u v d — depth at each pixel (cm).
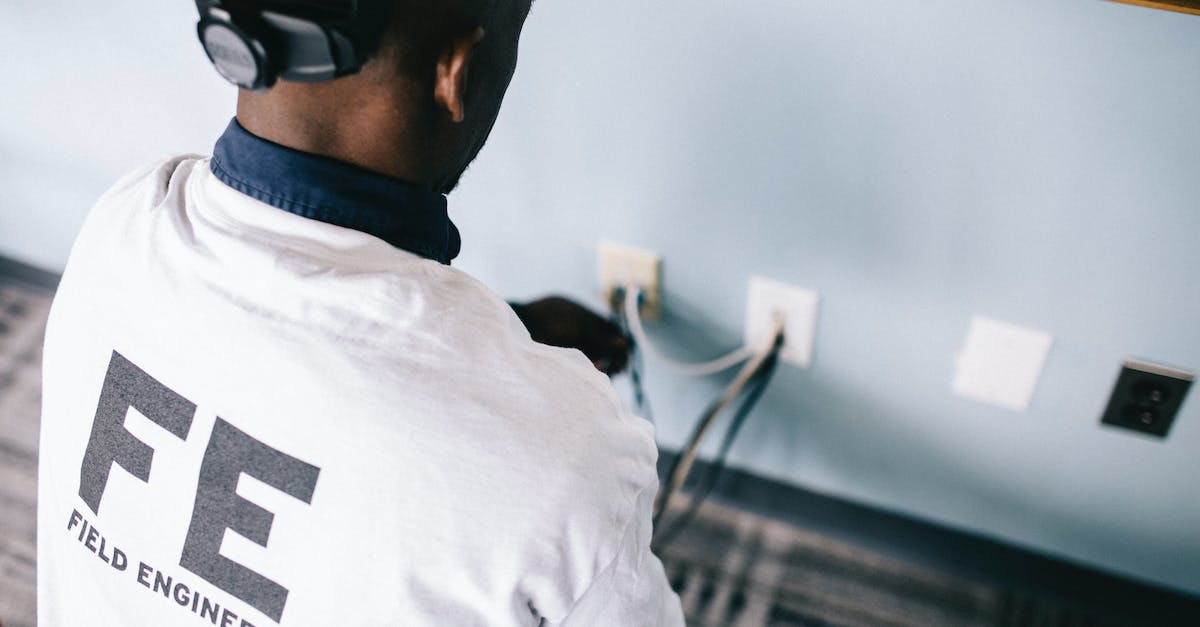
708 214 117
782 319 126
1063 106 89
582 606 59
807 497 156
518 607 57
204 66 132
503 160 122
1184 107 85
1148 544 136
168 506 58
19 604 150
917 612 149
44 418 66
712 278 125
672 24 98
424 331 53
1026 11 84
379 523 53
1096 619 148
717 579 154
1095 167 93
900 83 93
